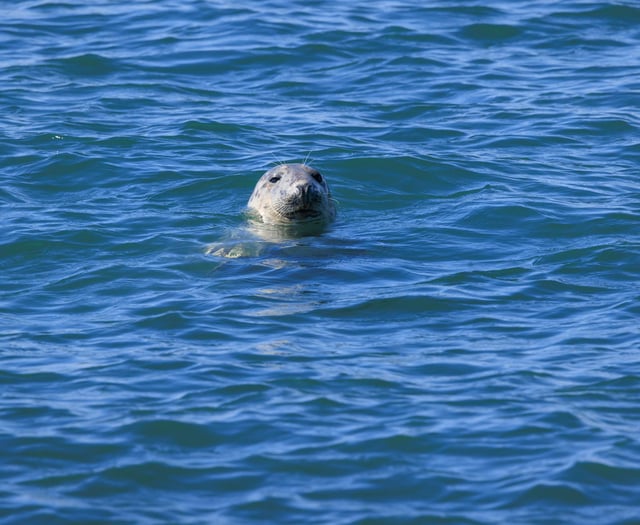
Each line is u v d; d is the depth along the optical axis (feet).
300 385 135.95
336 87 277.85
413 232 197.77
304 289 169.07
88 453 121.39
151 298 166.30
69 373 140.56
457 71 286.25
